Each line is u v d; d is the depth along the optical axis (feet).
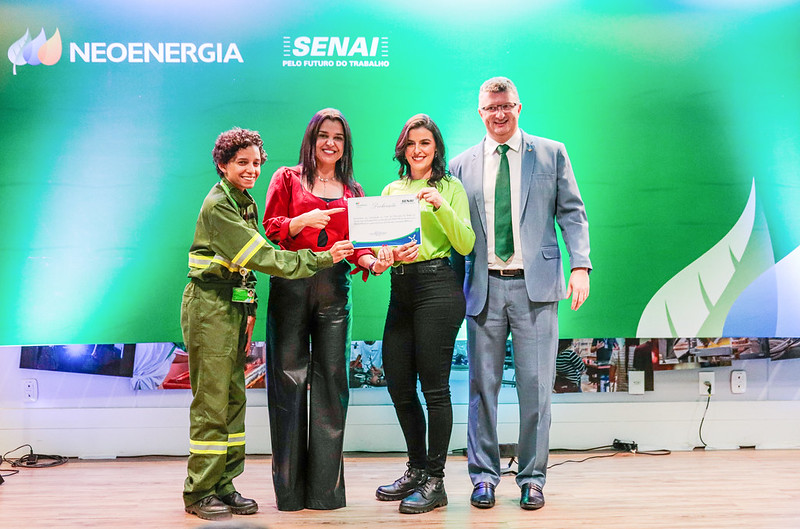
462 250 8.71
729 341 11.88
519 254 9.11
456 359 11.62
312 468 8.63
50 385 11.50
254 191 11.16
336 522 8.06
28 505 8.79
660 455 11.52
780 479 9.95
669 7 11.50
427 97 11.32
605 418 11.83
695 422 11.93
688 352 11.84
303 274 8.28
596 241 11.41
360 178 11.28
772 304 11.54
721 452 11.76
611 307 11.41
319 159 8.98
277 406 8.65
